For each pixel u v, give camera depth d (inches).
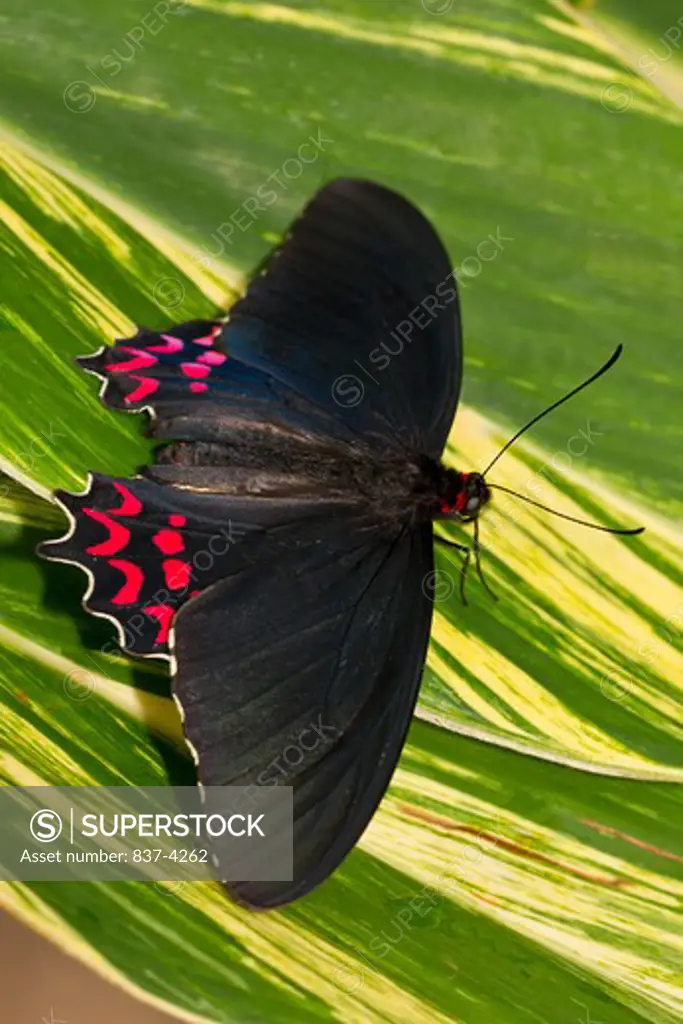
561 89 18.3
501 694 18.0
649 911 17.8
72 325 18.0
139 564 17.5
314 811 17.0
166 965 17.5
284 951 17.6
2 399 17.9
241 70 18.2
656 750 18.0
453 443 18.2
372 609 17.4
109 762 17.8
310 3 18.3
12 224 18.1
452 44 18.3
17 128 18.1
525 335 18.2
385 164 18.3
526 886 17.8
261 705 17.1
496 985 17.7
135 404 17.9
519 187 18.3
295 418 17.9
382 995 17.6
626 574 18.1
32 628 17.9
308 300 18.0
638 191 18.3
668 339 18.2
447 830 17.9
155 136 18.2
